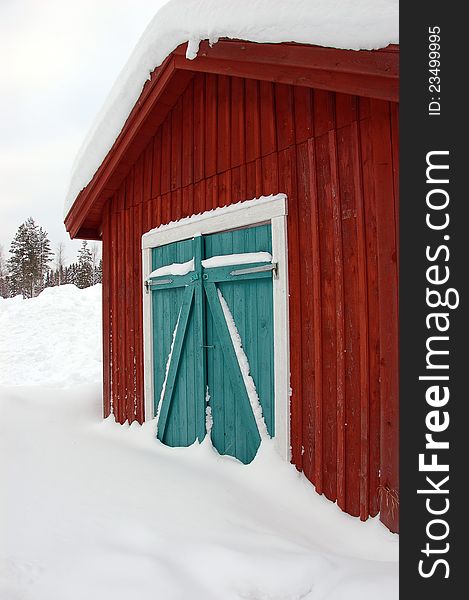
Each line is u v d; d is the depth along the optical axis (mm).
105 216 5824
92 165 5277
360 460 2848
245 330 3721
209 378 4047
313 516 2928
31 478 3309
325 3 2436
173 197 4543
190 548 2326
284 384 3309
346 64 2438
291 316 3311
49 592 1912
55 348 10766
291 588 2021
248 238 3693
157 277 4699
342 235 2996
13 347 10828
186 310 4266
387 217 2721
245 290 3736
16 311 12977
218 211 3904
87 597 1884
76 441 4480
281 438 3314
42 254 38438
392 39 2262
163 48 3764
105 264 5797
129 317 5254
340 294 2986
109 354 5652
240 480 3406
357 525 2766
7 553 2225
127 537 2451
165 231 4566
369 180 2857
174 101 4473
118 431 5117
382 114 2762
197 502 3004
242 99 3768
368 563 2244
